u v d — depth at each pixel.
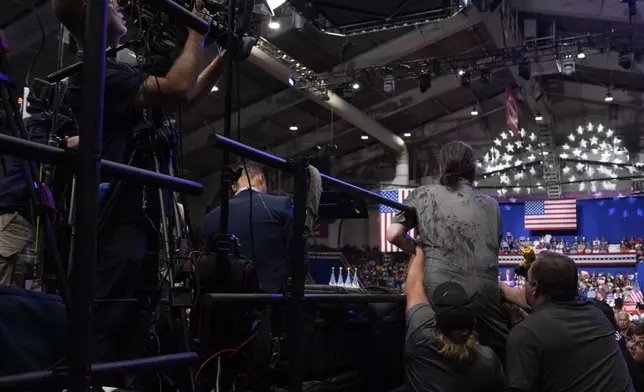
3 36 1.49
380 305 2.99
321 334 2.48
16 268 2.26
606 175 18.94
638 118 18.41
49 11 7.86
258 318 2.18
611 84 17.17
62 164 1.19
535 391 2.47
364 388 2.72
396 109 16.92
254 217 2.36
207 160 17.70
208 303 1.68
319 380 2.44
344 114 15.64
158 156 1.90
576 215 19.17
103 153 1.81
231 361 2.05
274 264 2.30
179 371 2.04
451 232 2.57
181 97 1.82
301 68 12.87
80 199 1.19
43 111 2.33
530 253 3.35
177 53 1.99
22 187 2.25
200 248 2.51
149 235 1.89
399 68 14.24
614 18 11.61
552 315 2.54
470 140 20.59
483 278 2.53
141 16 1.93
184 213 2.00
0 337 1.24
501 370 2.35
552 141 19.16
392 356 2.93
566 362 2.46
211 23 1.93
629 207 18.73
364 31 5.71
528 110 19.66
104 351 1.69
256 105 15.55
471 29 13.24
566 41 12.29
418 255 2.67
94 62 1.21
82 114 1.21
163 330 1.88
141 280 1.86
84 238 1.18
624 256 17.83
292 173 1.97
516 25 13.17
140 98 1.78
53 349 1.36
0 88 1.41
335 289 2.77
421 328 2.39
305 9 5.64
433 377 2.29
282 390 2.11
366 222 22.12
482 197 2.73
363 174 22.00
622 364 2.54
